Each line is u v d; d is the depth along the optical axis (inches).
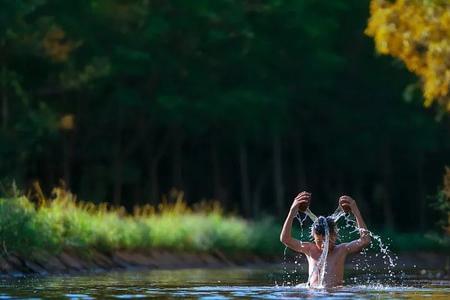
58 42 4392.2
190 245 3139.8
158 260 2888.8
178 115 4825.3
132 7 4729.3
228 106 4918.8
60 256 2431.1
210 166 5772.6
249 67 5078.7
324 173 6166.3
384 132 5757.9
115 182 4928.6
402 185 6392.7
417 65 2396.7
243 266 3024.1
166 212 3376.0
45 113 4370.1
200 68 4958.2
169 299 1349.7
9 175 4168.3
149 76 4877.0
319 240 1542.8
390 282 1915.6
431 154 6274.6
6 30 4148.6
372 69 5684.1
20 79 4345.5
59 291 1515.7
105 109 4909.0
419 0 2347.4
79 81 4466.0
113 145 5073.8
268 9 4985.2
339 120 5708.7
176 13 4859.7
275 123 5132.9
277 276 2180.1
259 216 5423.2
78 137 5007.4
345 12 5654.5
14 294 1450.5
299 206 1546.5
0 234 2237.9
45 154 4859.7
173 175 5580.7
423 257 4128.9
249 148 5866.1
